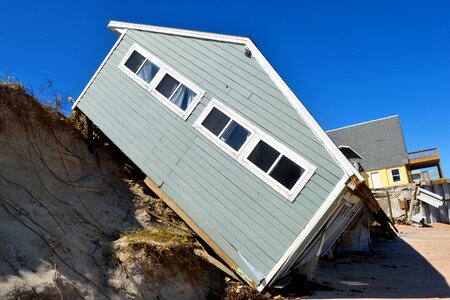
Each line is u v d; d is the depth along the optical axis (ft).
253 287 22.54
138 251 20.08
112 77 33.42
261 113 26.27
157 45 32.63
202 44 30.42
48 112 27.48
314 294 23.61
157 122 29.68
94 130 33.24
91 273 18.07
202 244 26.25
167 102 29.89
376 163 119.96
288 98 25.52
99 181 28.27
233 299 21.44
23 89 25.59
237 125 26.84
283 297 22.41
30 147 24.45
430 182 98.07
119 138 30.68
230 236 24.32
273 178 24.44
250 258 23.31
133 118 30.78
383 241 59.93
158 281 19.97
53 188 23.66
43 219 19.84
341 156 22.84
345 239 46.93
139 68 32.58
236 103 27.35
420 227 85.40
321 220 22.76
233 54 28.68
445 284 26.94
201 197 26.11
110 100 32.45
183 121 28.66
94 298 16.94
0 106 23.39
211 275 23.91
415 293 23.75
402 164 115.96
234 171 25.66
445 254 43.60
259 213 24.03
